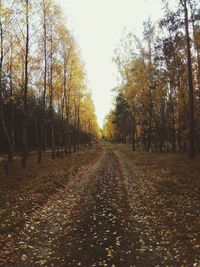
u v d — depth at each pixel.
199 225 9.76
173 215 11.10
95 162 33.31
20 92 29.09
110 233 9.96
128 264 7.71
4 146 43.59
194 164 19.70
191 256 7.90
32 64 25.14
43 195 14.82
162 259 7.91
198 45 25.39
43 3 25.30
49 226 11.00
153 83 36.66
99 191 16.72
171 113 38.38
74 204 14.14
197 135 30.09
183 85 29.62
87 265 7.75
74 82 36.59
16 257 8.37
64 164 26.89
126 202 13.83
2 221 10.70
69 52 33.50
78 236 9.87
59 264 7.89
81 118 65.06
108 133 131.38
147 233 9.78
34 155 37.06
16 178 17.88
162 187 15.62
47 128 56.62
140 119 44.59
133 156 35.56
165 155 30.28
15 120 47.06
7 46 21.86
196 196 12.93
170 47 27.36
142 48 37.06
